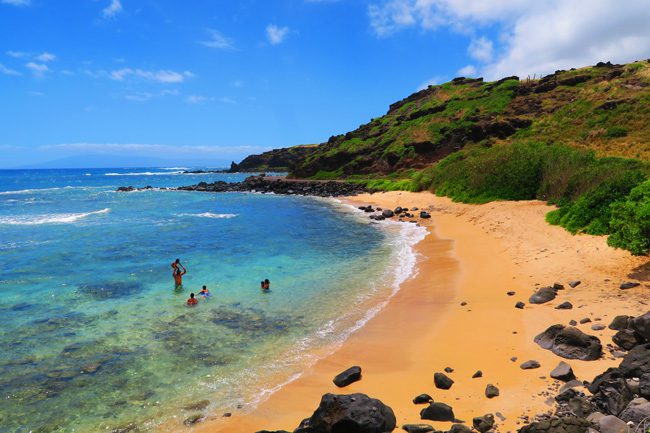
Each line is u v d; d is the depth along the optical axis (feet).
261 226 119.14
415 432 23.31
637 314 35.81
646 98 204.44
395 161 270.05
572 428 20.31
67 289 59.62
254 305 52.08
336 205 179.42
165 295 56.65
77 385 33.06
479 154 174.09
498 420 23.79
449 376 31.27
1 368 35.83
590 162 109.29
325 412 24.57
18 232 110.73
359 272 66.69
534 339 34.73
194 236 103.19
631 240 52.19
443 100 344.08
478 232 89.76
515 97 285.64
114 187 350.23
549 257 59.88
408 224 115.96
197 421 28.09
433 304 49.03
